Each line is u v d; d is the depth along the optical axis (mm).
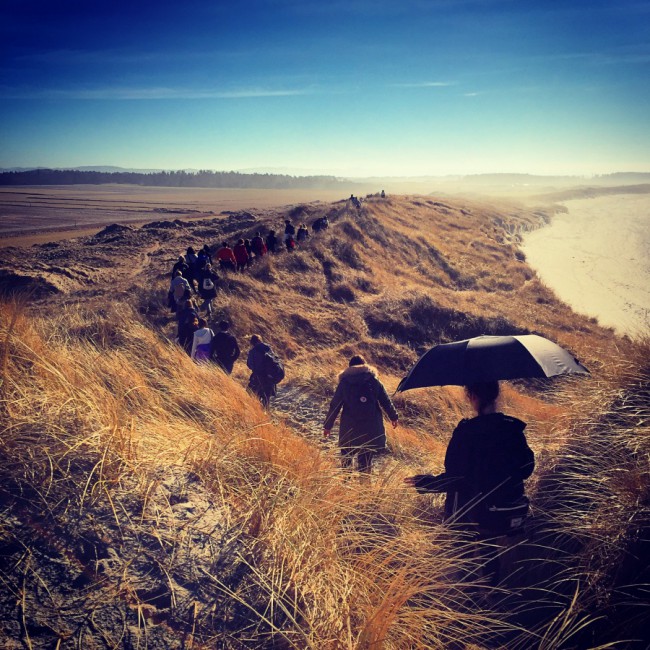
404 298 20859
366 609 2049
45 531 1908
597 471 3359
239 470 2836
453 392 9875
